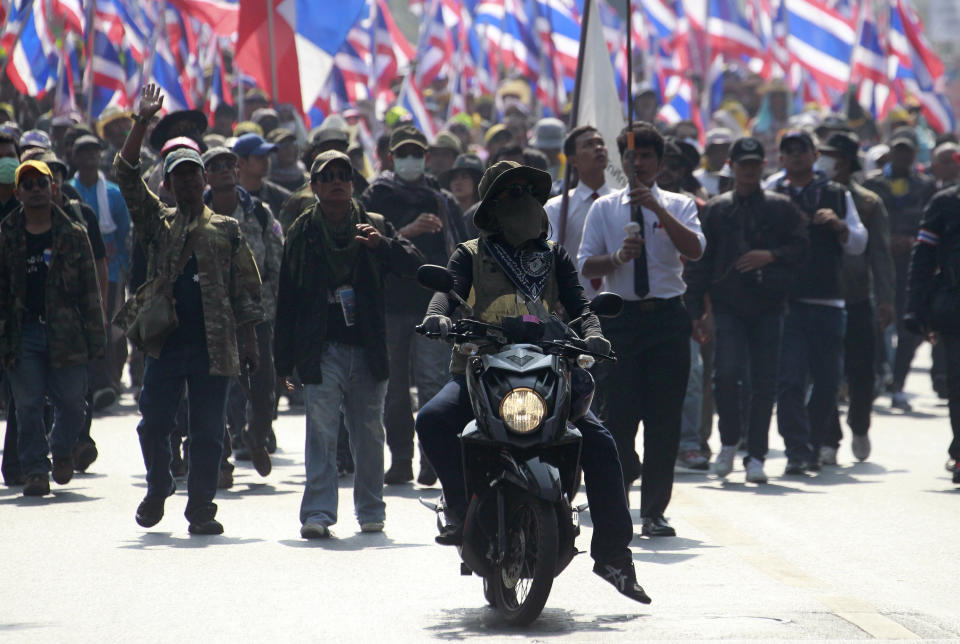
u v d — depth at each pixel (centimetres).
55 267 3800
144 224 3288
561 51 8012
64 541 3200
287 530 3369
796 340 4406
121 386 6016
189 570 2891
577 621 2467
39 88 6788
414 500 3831
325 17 6419
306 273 3284
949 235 4284
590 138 3778
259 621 2450
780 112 9338
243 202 4191
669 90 8894
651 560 3042
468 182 5109
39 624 2428
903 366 6216
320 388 3306
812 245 4422
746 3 10175
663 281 3400
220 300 3262
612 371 3403
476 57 9544
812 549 3177
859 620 2459
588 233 3506
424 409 2584
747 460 4256
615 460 2556
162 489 3291
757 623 2438
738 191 4266
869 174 6644
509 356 2406
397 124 6969
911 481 4259
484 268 2597
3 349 3775
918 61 9106
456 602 2620
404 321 4094
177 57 7625
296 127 7100
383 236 3316
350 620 2464
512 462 2378
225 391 3306
